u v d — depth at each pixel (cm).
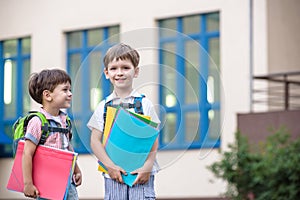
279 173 1231
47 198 573
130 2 1720
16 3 1902
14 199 1830
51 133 580
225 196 1304
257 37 1550
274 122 1339
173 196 1631
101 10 1766
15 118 1867
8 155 1859
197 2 1622
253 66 1551
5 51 1927
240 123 1377
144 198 582
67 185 572
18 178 582
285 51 1562
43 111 586
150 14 1688
